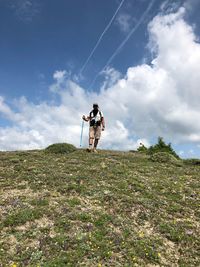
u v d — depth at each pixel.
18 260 12.85
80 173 22.97
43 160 26.78
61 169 23.81
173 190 21.84
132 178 23.03
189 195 21.39
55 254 13.28
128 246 14.29
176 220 17.66
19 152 31.98
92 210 17.19
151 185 22.34
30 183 20.50
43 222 15.64
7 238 14.29
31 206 17.16
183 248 15.11
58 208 16.98
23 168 23.86
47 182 20.53
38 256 13.06
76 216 16.14
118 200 18.84
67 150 30.77
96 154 30.61
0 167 24.62
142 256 13.87
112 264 13.05
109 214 17.00
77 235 14.60
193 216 18.44
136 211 17.83
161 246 14.96
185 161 31.75
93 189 19.94
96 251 13.65
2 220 15.63
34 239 14.30
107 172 23.86
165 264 13.72
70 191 19.42
